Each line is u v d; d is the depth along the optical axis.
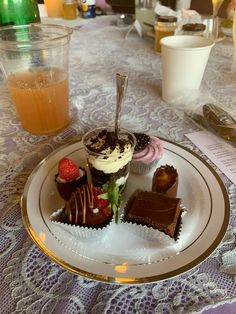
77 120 0.78
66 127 0.77
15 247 0.47
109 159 0.53
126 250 0.46
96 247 0.46
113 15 1.57
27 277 0.43
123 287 0.42
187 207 0.53
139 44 1.27
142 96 0.89
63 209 0.50
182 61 0.77
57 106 0.72
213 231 0.47
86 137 0.59
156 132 0.74
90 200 0.48
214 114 0.72
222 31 1.27
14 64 0.69
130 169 0.62
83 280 0.42
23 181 0.60
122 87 0.60
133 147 0.57
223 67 1.05
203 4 1.48
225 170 0.61
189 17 1.15
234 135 0.67
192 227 0.49
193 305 0.39
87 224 0.47
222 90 0.90
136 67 1.08
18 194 0.57
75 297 0.40
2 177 0.61
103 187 0.51
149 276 0.41
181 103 0.83
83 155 0.63
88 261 0.44
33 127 0.73
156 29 1.14
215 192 0.54
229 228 0.49
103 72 1.04
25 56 0.68
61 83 0.70
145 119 0.79
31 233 0.47
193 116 0.77
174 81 0.81
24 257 0.45
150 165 0.60
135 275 0.41
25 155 0.67
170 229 0.46
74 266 0.43
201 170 0.59
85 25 1.44
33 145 0.70
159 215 0.47
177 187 0.55
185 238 0.47
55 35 0.73
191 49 0.74
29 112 0.70
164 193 0.53
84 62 1.12
